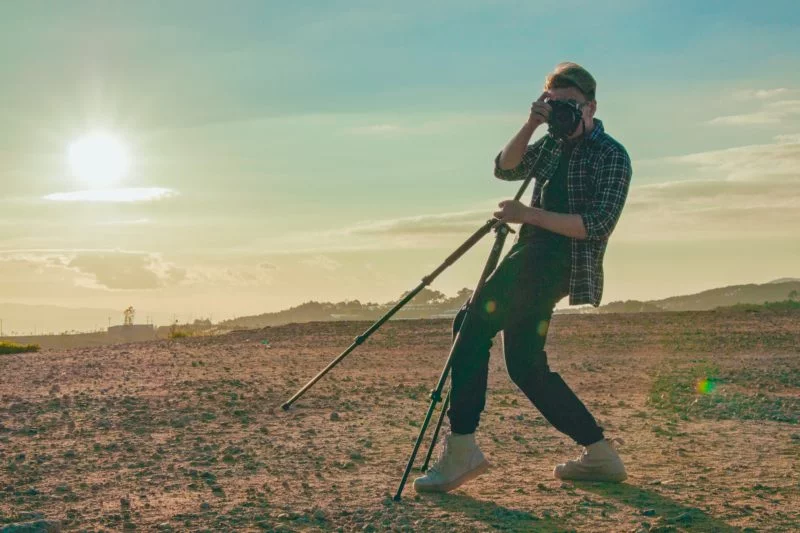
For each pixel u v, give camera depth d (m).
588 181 5.35
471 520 4.67
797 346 16.08
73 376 13.23
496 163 5.65
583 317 24.02
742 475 5.85
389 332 21.45
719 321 21.56
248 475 5.96
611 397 10.14
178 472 6.08
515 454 6.74
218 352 17.72
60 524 4.53
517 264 5.30
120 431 7.92
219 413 9.00
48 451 6.96
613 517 4.74
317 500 5.18
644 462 6.36
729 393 10.30
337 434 7.68
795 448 6.89
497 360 15.20
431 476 5.36
